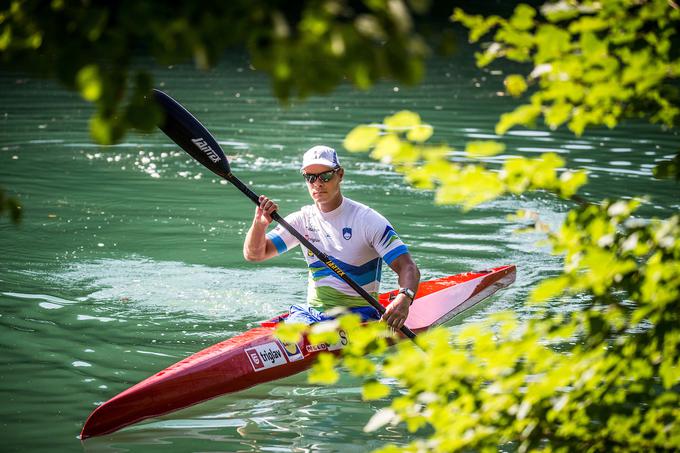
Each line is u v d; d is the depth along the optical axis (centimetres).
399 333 2067
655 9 768
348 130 4553
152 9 544
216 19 545
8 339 1947
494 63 7381
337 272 1900
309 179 1914
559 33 766
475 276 2398
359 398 1705
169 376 1677
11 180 3472
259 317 2153
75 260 2541
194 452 1455
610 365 793
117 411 1560
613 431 818
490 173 754
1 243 2678
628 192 3288
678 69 778
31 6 567
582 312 793
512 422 793
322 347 1911
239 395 1734
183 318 2128
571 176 774
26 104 5250
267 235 2044
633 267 778
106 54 557
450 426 778
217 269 2509
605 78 781
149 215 3044
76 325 2050
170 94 5669
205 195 3331
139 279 2398
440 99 5553
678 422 812
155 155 4003
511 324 785
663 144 4138
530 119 812
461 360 762
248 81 6309
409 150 715
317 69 550
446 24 9219
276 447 1473
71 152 4006
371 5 542
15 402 1634
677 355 805
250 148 4109
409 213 3086
